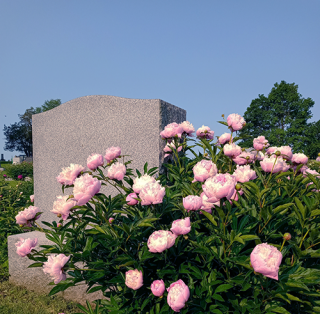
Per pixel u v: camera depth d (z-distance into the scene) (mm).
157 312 1869
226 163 3000
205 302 1728
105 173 3951
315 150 35125
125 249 2072
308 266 1927
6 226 5168
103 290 2217
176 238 1918
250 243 2053
